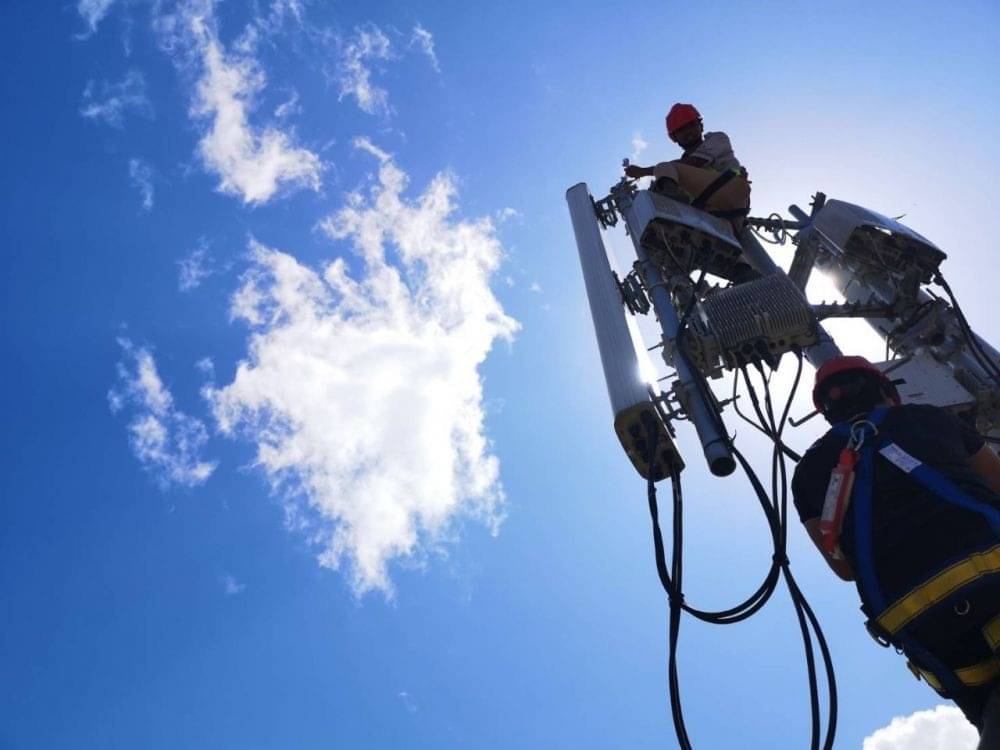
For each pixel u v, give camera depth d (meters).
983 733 2.92
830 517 3.36
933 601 2.99
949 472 3.28
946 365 6.71
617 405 5.15
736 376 5.62
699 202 7.12
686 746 3.80
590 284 6.25
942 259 6.86
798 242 7.99
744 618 4.09
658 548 4.52
